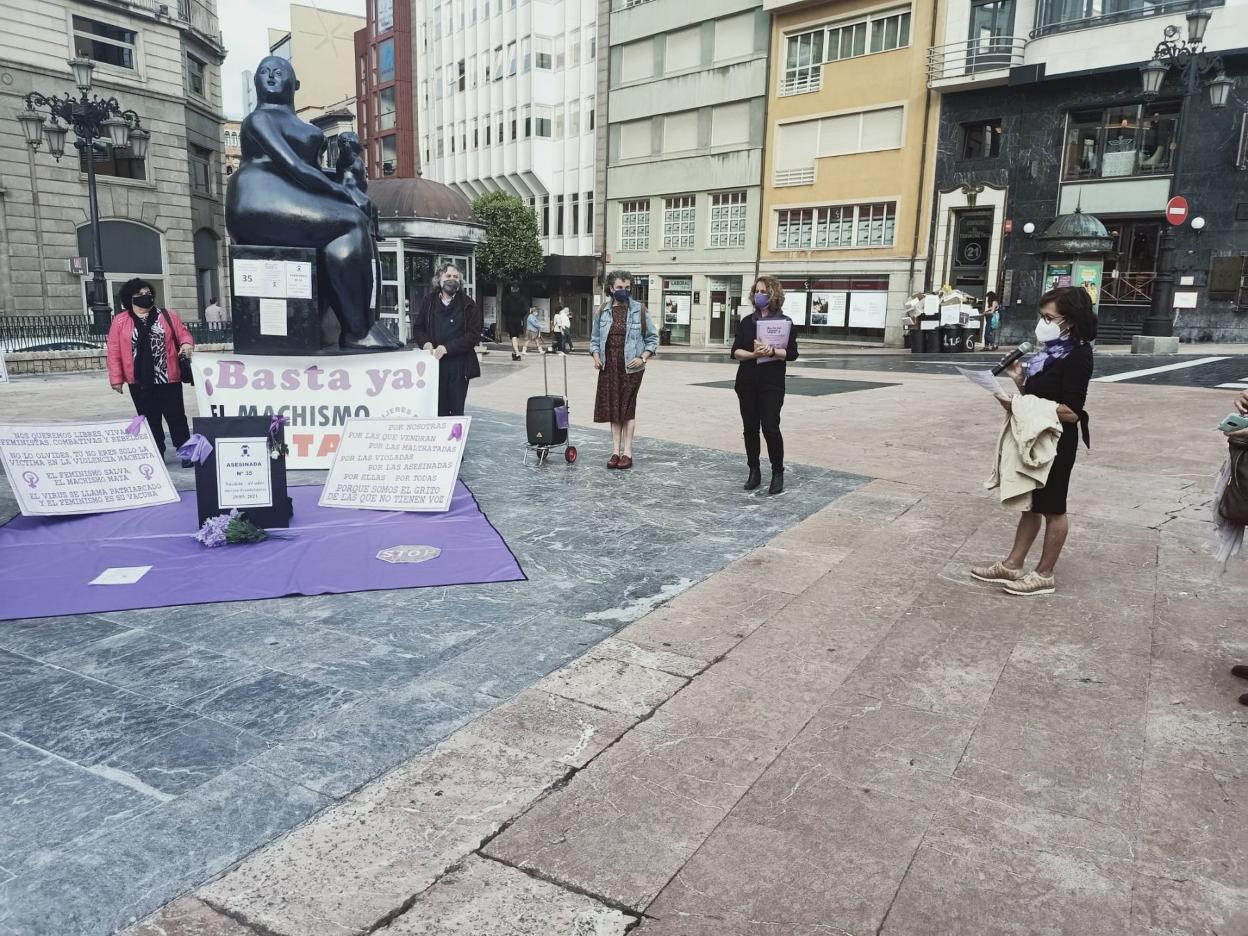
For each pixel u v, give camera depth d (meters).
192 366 7.38
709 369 19.78
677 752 2.98
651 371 18.98
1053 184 26.27
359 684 3.47
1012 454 4.37
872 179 30.59
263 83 7.64
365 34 60.53
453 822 2.57
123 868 2.33
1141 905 2.23
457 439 6.35
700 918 2.18
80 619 4.16
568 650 3.83
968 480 7.19
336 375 7.56
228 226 7.65
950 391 13.73
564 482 7.20
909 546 5.38
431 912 2.20
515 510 6.29
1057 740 3.05
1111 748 3.00
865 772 2.86
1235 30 22.23
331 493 6.37
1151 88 19.27
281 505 5.79
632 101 38.91
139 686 3.44
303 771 2.83
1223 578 4.75
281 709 3.26
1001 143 27.25
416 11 55.44
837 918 2.19
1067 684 3.49
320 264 7.89
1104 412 10.78
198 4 35.34
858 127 30.97
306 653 3.77
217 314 27.09
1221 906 2.22
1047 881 2.32
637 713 3.25
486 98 48.69
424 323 7.95
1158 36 23.39
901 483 7.09
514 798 2.70
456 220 24.45
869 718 3.22
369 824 2.55
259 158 7.63
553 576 4.83
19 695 3.34
